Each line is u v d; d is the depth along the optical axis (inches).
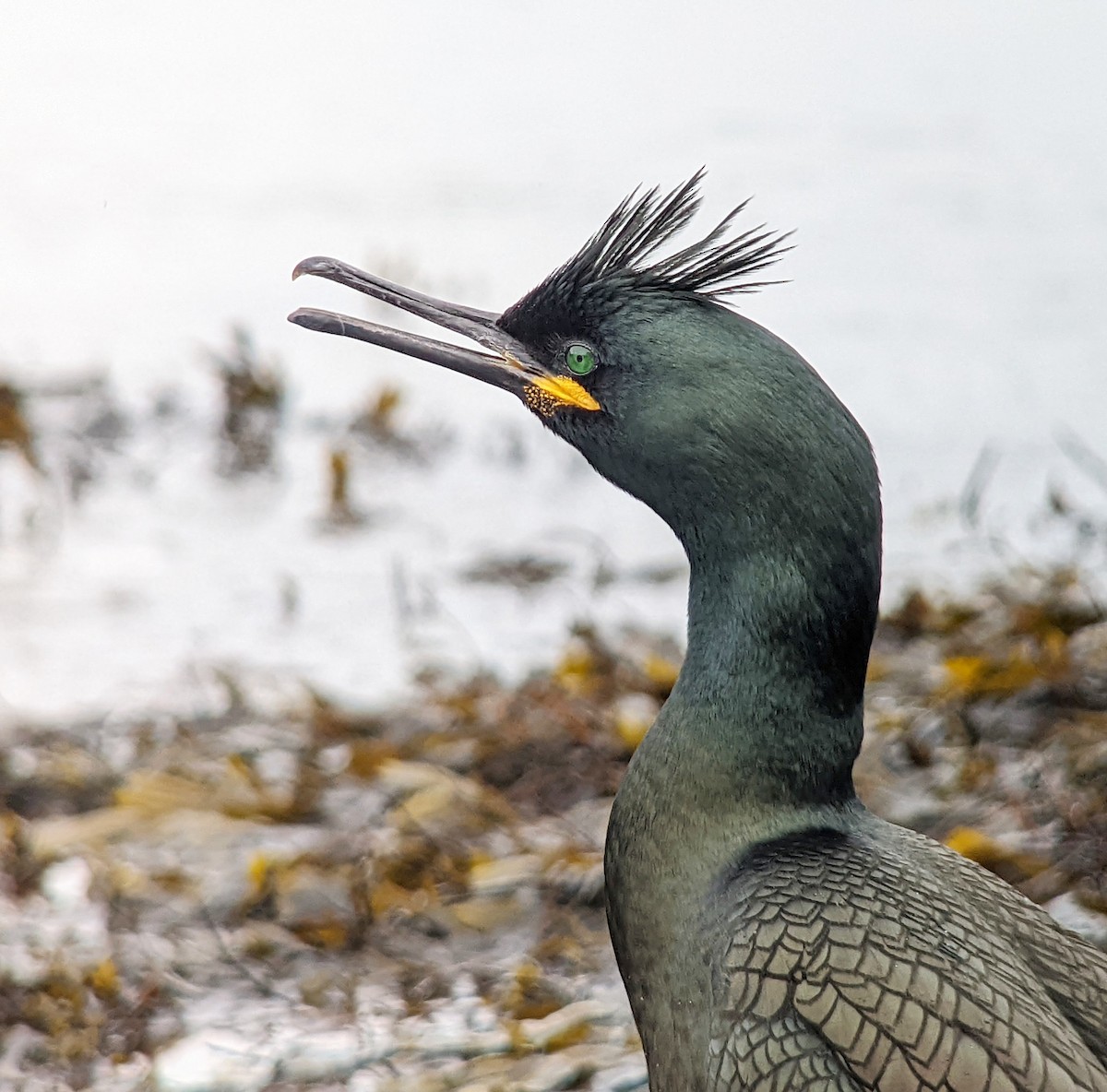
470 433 655.1
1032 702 444.1
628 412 269.6
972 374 676.1
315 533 594.9
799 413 259.3
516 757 437.4
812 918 246.5
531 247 765.3
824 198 815.1
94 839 414.0
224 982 368.2
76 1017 353.7
